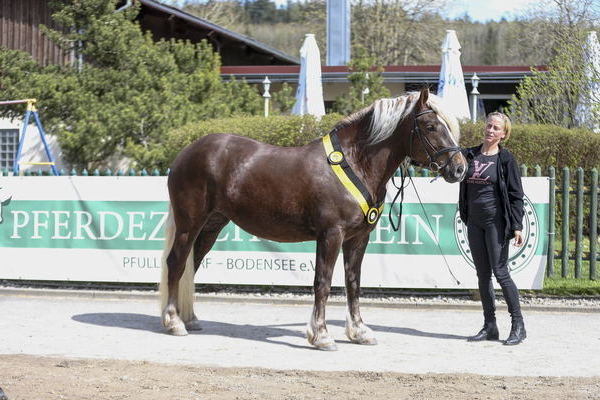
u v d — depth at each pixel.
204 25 27.34
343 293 11.67
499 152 8.49
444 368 7.23
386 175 8.17
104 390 6.06
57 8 19.97
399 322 9.75
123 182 11.64
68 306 10.86
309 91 18.81
